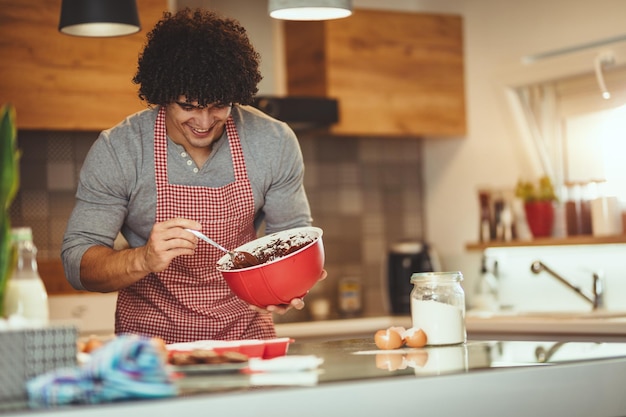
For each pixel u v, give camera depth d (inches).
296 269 72.6
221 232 89.4
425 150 197.2
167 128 88.1
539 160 171.8
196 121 81.4
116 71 150.7
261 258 79.0
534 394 61.0
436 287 77.7
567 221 159.3
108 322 151.7
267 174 90.7
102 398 47.6
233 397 48.9
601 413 64.8
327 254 187.9
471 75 181.0
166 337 89.4
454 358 66.9
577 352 70.4
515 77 168.6
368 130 171.3
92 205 87.1
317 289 186.1
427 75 177.8
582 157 164.4
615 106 157.4
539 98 169.3
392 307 182.1
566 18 160.9
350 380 54.5
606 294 156.3
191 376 56.8
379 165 194.4
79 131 164.1
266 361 59.7
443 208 191.5
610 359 66.0
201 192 88.2
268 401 50.0
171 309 89.7
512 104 171.8
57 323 51.7
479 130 180.2
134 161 87.0
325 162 188.9
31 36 145.8
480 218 173.9
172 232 75.6
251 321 92.2
